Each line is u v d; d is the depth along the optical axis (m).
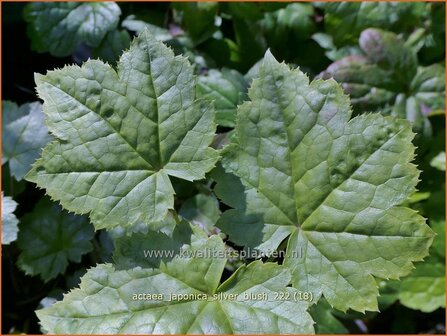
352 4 0.47
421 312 0.49
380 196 0.28
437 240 0.47
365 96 0.46
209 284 0.28
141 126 0.28
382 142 0.28
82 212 0.27
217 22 0.48
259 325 0.28
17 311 0.47
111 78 0.28
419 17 0.48
